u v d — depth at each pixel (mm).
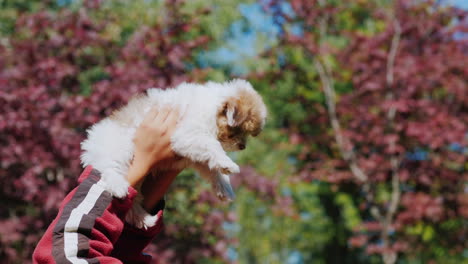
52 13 10125
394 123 12797
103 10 11562
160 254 8742
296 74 15359
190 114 3330
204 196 9688
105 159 2852
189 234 9516
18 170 8398
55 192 8062
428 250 14008
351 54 13867
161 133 2953
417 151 13406
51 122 8289
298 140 13812
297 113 18438
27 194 8047
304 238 21812
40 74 8836
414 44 13414
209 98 3541
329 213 21406
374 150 13664
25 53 9078
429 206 11734
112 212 2605
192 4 15422
